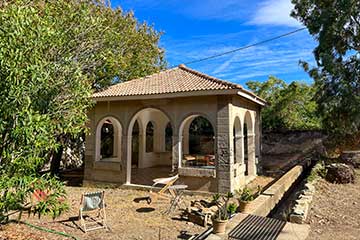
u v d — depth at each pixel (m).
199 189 12.76
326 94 19.80
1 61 4.80
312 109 24.70
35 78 5.29
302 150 23.48
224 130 12.50
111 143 24.47
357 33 19.61
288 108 25.03
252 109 17.34
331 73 19.27
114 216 9.73
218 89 12.21
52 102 6.12
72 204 11.27
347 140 21.23
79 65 7.62
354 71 19.14
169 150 24.80
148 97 13.72
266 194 9.60
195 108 13.20
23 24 5.16
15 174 5.20
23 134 4.85
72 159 24.03
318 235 6.85
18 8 5.37
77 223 8.89
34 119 4.95
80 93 6.82
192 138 25.78
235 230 6.41
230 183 12.16
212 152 24.59
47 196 5.86
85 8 8.13
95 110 15.58
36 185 5.34
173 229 8.42
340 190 12.27
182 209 10.41
